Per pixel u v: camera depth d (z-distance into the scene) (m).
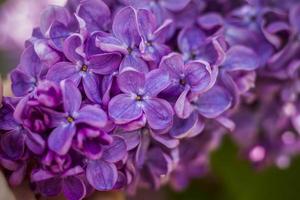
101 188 0.25
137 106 0.25
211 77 0.26
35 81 0.26
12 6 0.38
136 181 0.28
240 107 0.33
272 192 0.40
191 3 0.29
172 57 0.25
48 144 0.24
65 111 0.24
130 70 0.25
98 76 0.25
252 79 0.28
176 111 0.25
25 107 0.24
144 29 0.26
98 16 0.26
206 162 0.32
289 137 0.34
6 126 0.25
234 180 0.40
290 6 0.31
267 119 0.33
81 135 0.24
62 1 0.36
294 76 0.31
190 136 0.27
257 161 0.34
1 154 0.25
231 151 0.40
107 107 0.25
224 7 0.30
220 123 0.27
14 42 0.38
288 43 0.30
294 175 0.40
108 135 0.24
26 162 0.25
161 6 0.28
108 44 0.25
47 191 0.26
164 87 0.25
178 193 0.41
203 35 0.28
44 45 0.25
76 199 0.25
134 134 0.26
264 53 0.30
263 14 0.30
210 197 0.41
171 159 0.28
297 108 0.33
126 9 0.25
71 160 0.25
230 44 0.29
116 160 0.25
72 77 0.25
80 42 0.25
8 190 0.26
